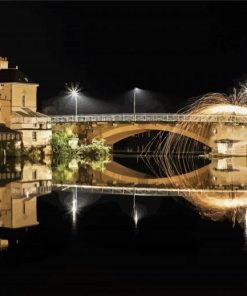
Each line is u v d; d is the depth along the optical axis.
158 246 39.19
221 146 130.00
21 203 55.41
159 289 31.52
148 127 128.88
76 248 38.69
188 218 48.47
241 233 42.81
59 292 30.95
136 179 81.44
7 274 33.47
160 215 50.00
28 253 37.28
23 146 120.19
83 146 128.12
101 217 48.81
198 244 39.69
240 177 84.69
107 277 33.12
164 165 110.88
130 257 36.72
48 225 45.28
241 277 33.22
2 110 125.62
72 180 77.19
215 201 58.25
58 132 129.88
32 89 129.62
